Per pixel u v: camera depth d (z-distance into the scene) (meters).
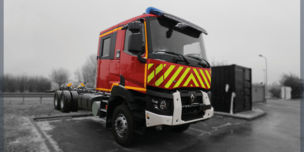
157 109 3.22
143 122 3.56
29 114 7.00
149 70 3.33
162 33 3.62
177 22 3.88
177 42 3.85
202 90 4.03
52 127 5.25
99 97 4.95
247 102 10.63
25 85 31.94
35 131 4.73
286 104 16.83
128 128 3.62
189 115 3.59
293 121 7.61
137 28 3.23
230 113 8.92
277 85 32.31
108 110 4.24
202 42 4.51
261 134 5.29
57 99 8.06
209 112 3.91
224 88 9.55
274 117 8.70
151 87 3.32
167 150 3.73
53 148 3.60
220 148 3.96
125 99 3.67
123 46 4.12
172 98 3.21
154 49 3.40
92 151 3.53
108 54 4.74
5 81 29.67
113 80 4.37
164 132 5.12
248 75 10.88
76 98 7.13
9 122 5.62
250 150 3.88
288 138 4.90
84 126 5.49
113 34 4.59
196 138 4.67
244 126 6.41
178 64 3.42
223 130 5.70
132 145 3.88
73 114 6.98
